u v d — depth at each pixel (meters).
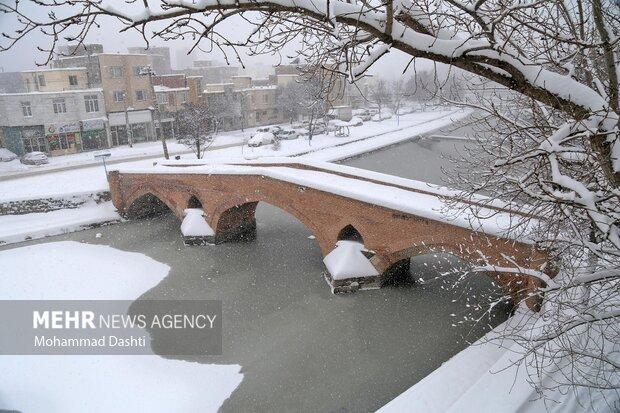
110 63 45.97
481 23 4.45
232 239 27.69
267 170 22.89
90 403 14.52
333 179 22.06
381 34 4.38
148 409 14.16
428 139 53.66
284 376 15.32
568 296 8.89
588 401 9.97
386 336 17.05
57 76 45.44
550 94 4.83
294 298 20.14
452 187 13.95
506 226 14.21
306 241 26.97
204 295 20.88
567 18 6.09
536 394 10.53
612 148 5.23
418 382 13.95
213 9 4.34
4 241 27.59
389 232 18.75
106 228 30.44
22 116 40.47
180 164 30.34
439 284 20.67
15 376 15.80
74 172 36.56
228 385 15.04
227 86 58.69
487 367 13.48
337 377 15.09
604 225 5.47
